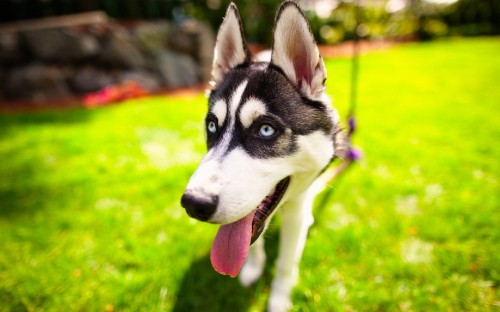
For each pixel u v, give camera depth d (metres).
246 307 0.46
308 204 0.45
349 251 0.53
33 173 0.80
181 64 1.83
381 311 0.44
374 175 0.74
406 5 3.25
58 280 0.50
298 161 0.38
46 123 1.18
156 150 0.91
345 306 0.45
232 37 0.44
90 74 1.65
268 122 0.36
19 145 0.97
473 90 1.42
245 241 0.36
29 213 0.65
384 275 0.49
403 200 0.65
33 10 1.90
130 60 1.72
